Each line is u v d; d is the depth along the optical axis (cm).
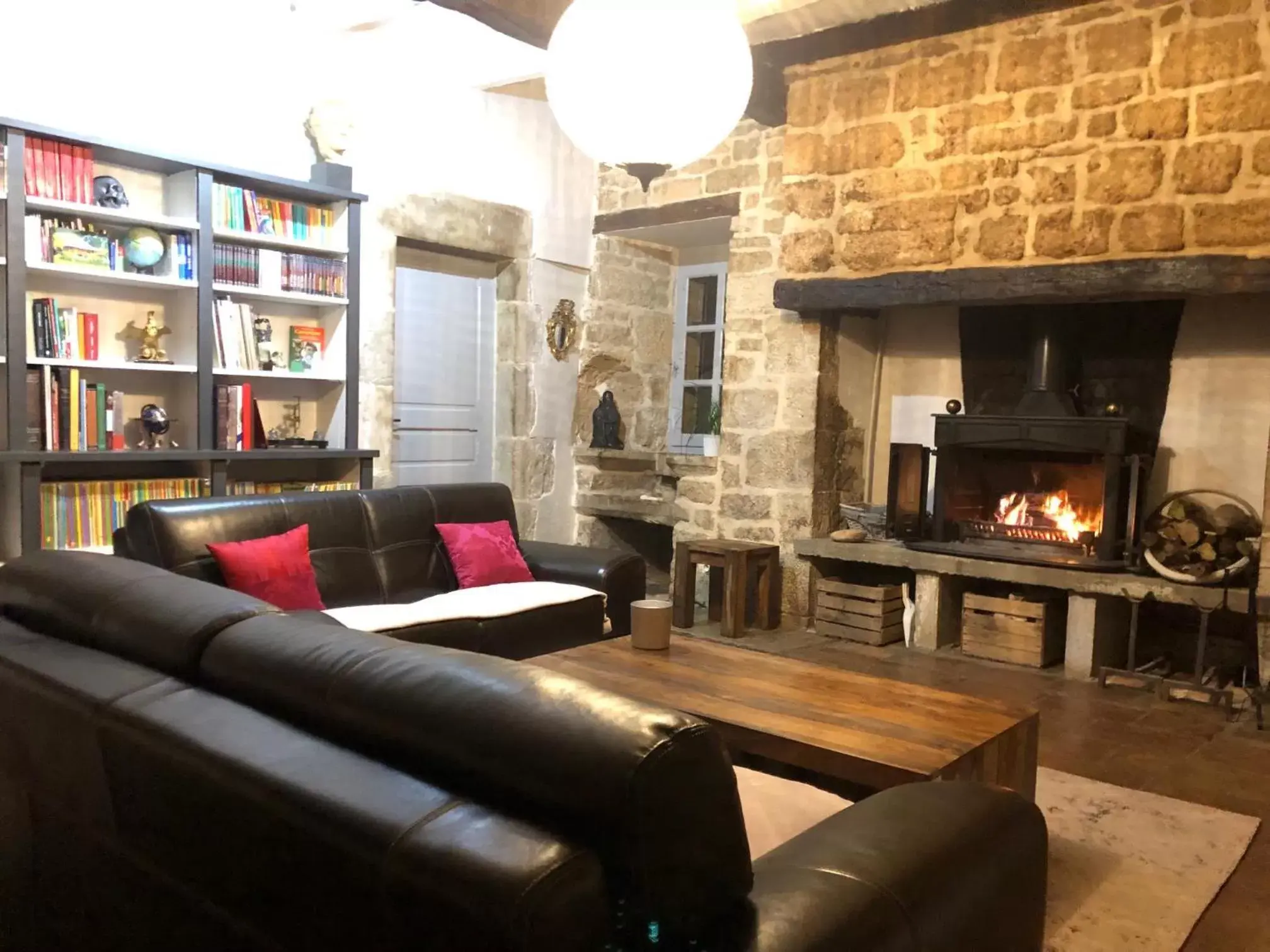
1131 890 226
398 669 126
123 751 140
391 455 518
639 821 98
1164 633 443
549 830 102
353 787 113
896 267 445
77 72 392
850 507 511
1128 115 379
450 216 537
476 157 549
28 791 168
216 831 126
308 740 126
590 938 94
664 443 666
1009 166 410
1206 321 431
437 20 509
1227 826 264
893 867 120
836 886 113
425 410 559
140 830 141
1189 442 437
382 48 498
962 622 450
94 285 404
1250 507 421
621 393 649
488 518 412
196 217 404
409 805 108
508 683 117
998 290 410
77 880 160
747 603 509
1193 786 296
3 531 369
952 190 426
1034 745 236
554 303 603
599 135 239
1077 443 417
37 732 159
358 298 464
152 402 425
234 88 443
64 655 166
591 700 110
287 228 442
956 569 444
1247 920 217
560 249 601
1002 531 458
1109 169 385
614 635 385
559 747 104
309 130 459
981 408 497
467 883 95
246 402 429
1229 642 428
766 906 108
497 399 596
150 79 414
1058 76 396
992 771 215
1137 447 434
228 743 127
